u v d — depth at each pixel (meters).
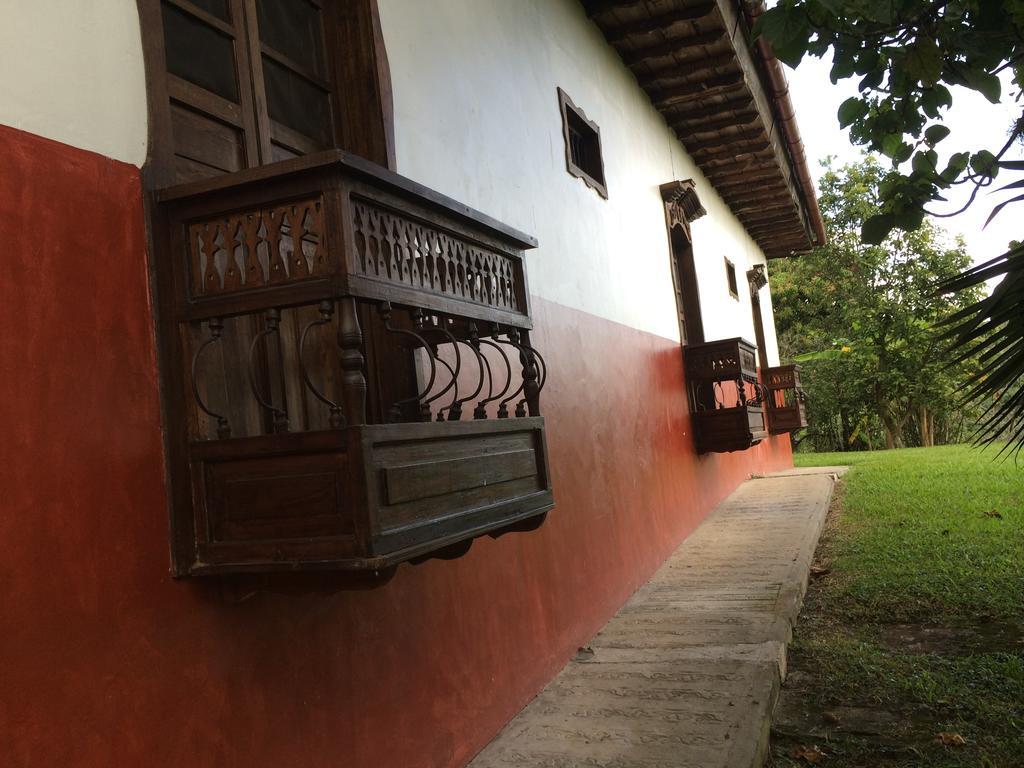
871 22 3.56
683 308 9.85
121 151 2.15
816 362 22.83
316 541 2.04
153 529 2.09
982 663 4.17
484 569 3.90
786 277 24.00
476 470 2.56
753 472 13.18
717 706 3.78
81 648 1.88
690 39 7.37
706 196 11.24
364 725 2.84
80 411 1.95
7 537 1.75
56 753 1.79
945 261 21.33
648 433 7.32
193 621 2.18
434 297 2.46
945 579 5.70
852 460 16.38
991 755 3.29
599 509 5.69
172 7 2.53
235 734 2.28
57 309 1.92
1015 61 3.56
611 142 7.14
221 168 2.62
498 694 3.82
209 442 2.19
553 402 5.08
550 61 5.81
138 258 2.15
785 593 5.64
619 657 4.71
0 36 1.87
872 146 4.03
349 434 2.02
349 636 2.83
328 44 3.36
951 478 10.54
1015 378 3.14
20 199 1.87
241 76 2.76
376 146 3.29
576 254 5.88
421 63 3.86
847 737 3.59
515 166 4.91
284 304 2.10
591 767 3.28
